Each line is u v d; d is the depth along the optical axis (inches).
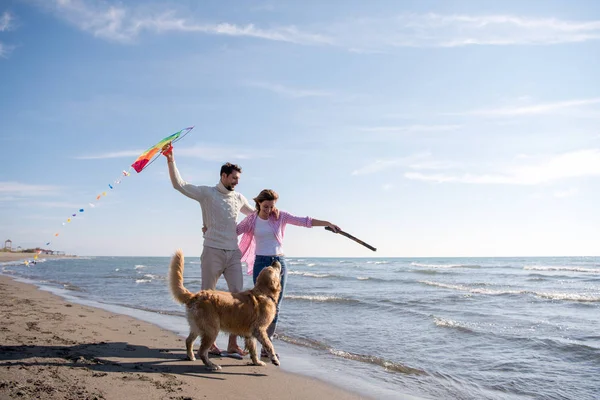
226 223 224.2
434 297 579.8
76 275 1197.1
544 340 293.4
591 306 491.5
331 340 300.2
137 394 153.5
